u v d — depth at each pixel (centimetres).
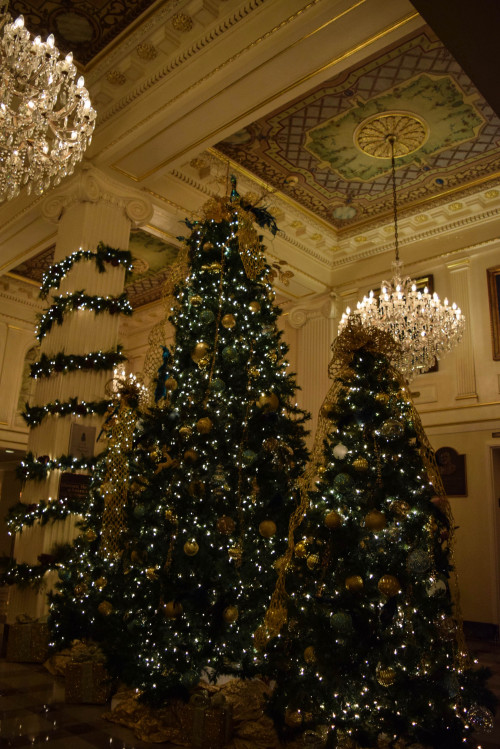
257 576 405
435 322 797
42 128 564
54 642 525
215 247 491
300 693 328
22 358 1396
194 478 413
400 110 781
